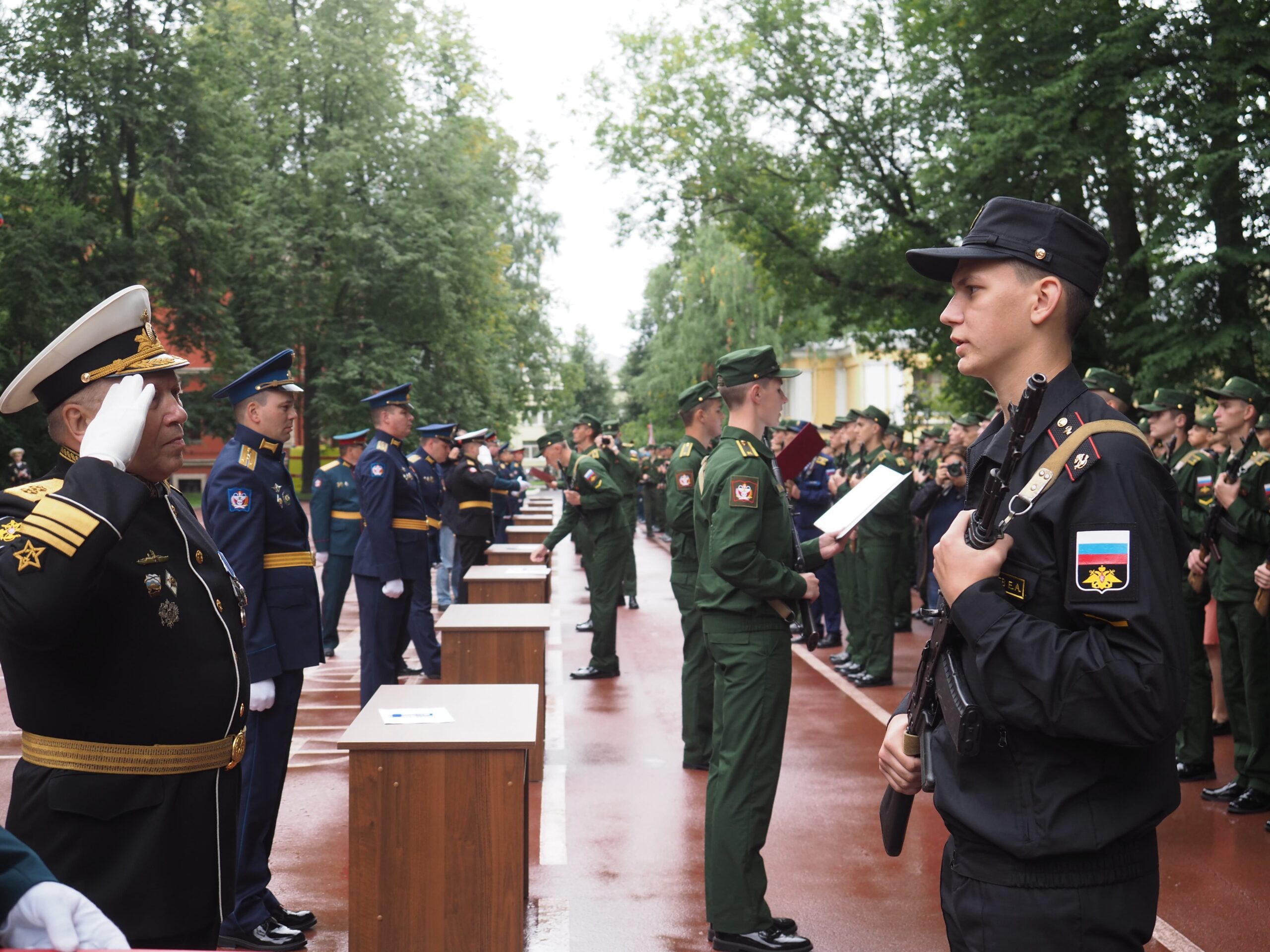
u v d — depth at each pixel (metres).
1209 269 12.95
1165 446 8.41
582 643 12.09
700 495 4.50
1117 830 2.01
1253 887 4.88
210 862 2.73
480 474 12.86
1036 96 13.95
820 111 19.28
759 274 21.86
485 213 35.22
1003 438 2.19
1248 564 5.90
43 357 2.65
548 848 5.57
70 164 27.75
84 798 2.55
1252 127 13.06
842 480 10.64
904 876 5.18
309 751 7.45
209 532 4.56
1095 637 1.93
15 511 2.48
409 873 3.66
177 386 2.83
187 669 2.70
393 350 32.19
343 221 31.62
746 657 4.30
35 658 2.54
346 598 16.23
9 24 26.84
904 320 20.12
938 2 16.09
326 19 32.66
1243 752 6.02
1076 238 2.20
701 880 5.13
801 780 6.75
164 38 27.81
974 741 2.01
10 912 1.74
